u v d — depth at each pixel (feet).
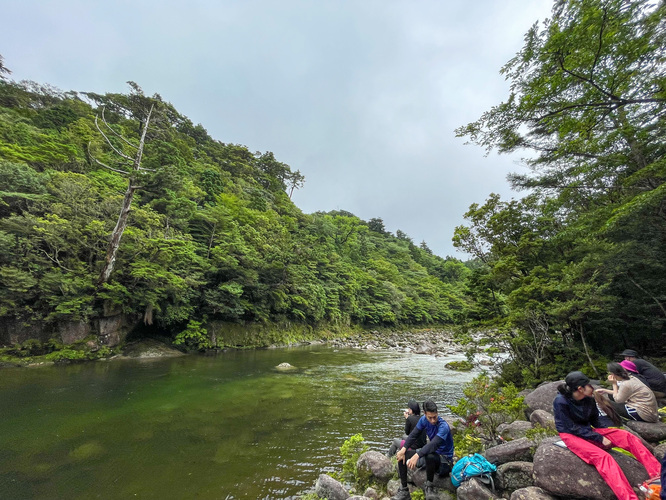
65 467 19.80
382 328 164.86
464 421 23.31
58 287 54.44
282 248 110.93
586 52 19.56
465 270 300.20
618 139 29.32
